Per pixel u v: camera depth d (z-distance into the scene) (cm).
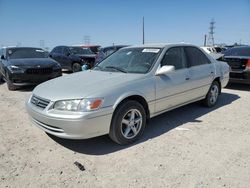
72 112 366
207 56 614
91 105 366
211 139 436
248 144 417
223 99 726
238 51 888
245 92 828
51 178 326
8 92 851
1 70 1009
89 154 388
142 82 434
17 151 397
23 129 489
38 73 876
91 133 374
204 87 585
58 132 382
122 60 516
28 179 323
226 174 331
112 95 386
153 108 458
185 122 521
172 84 486
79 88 396
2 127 500
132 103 412
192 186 306
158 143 422
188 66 542
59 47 1547
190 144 417
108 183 314
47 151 398
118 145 416
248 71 812
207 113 583
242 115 570
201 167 347
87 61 1391
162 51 495
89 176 330
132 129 422
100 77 447
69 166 354
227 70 675
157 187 305
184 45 555
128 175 331
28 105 430
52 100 382
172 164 355
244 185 308
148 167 348
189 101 551
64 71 1567
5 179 322
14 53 998
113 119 393
